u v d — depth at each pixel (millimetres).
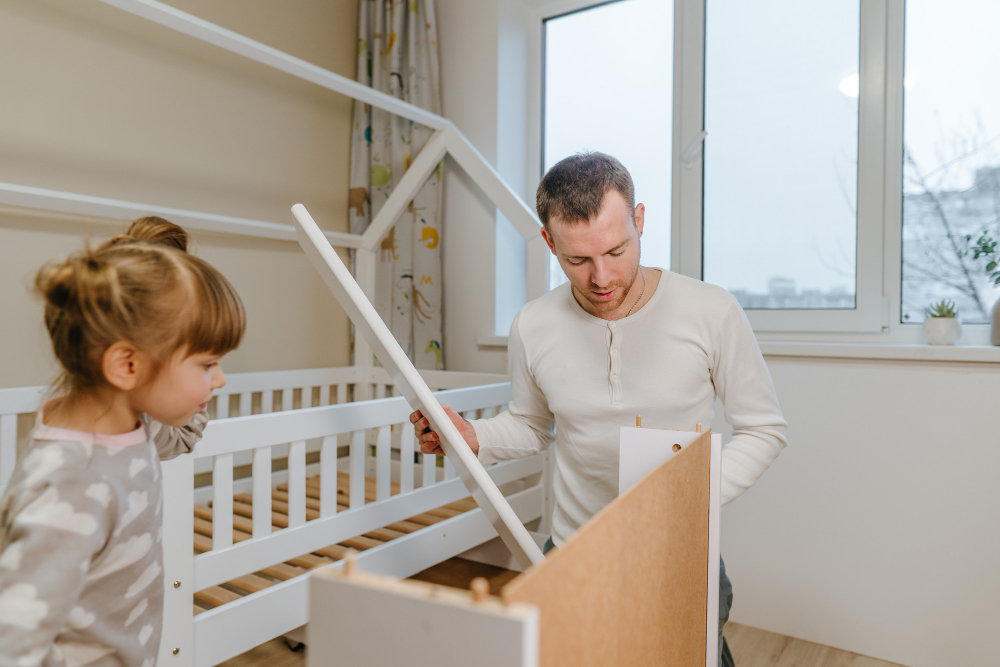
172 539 1115
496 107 2266
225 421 1207
